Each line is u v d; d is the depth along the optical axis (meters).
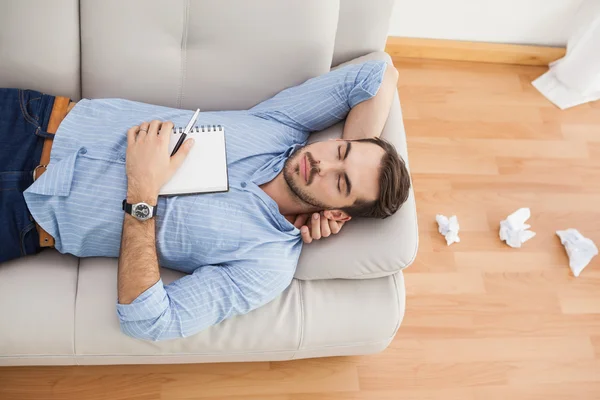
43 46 1.41
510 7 2.05
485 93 2.19
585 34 2.01
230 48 1.47
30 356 1.31
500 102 2.18
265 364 1.66
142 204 1.25
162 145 1.29
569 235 1.94
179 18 1.43
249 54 1.48
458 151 2.06
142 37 1.44
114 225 1.32
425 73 2.21
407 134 2.07
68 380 1.58
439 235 1.91
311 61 1.50
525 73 2.25
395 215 1.39
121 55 1.45
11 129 1.34
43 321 1.29
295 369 1.66
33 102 1.38
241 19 1.43
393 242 1.36
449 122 2.11
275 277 1.32
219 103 1.55
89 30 1.43
